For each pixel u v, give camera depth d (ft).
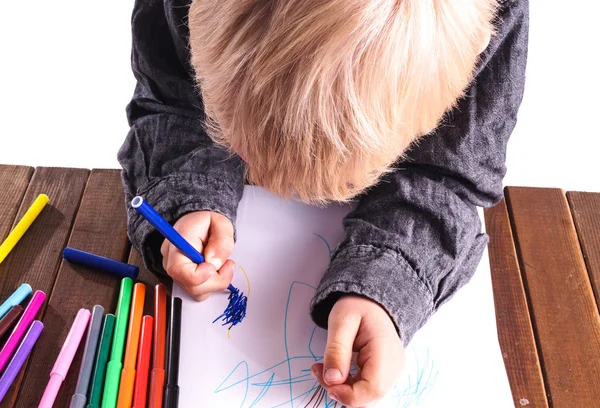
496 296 2.17
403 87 1.51
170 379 1.85
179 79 2.46
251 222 2.32
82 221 2.33
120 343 1.94
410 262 2.06
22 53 5.48
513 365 2.00
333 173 1.63
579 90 5.24
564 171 4.72
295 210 2.36
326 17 1.41
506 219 2.40
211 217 2.21
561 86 5.26
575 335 2.07
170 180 2.26
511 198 2.47
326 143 1.55
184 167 2.29
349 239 2.13
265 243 2.27
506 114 2.28
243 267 2.20
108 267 2.16
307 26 1.41
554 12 5.81
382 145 1.58
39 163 4.75
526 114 5.07
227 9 1.51
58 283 2.14
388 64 1.45
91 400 1.80
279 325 2.06
